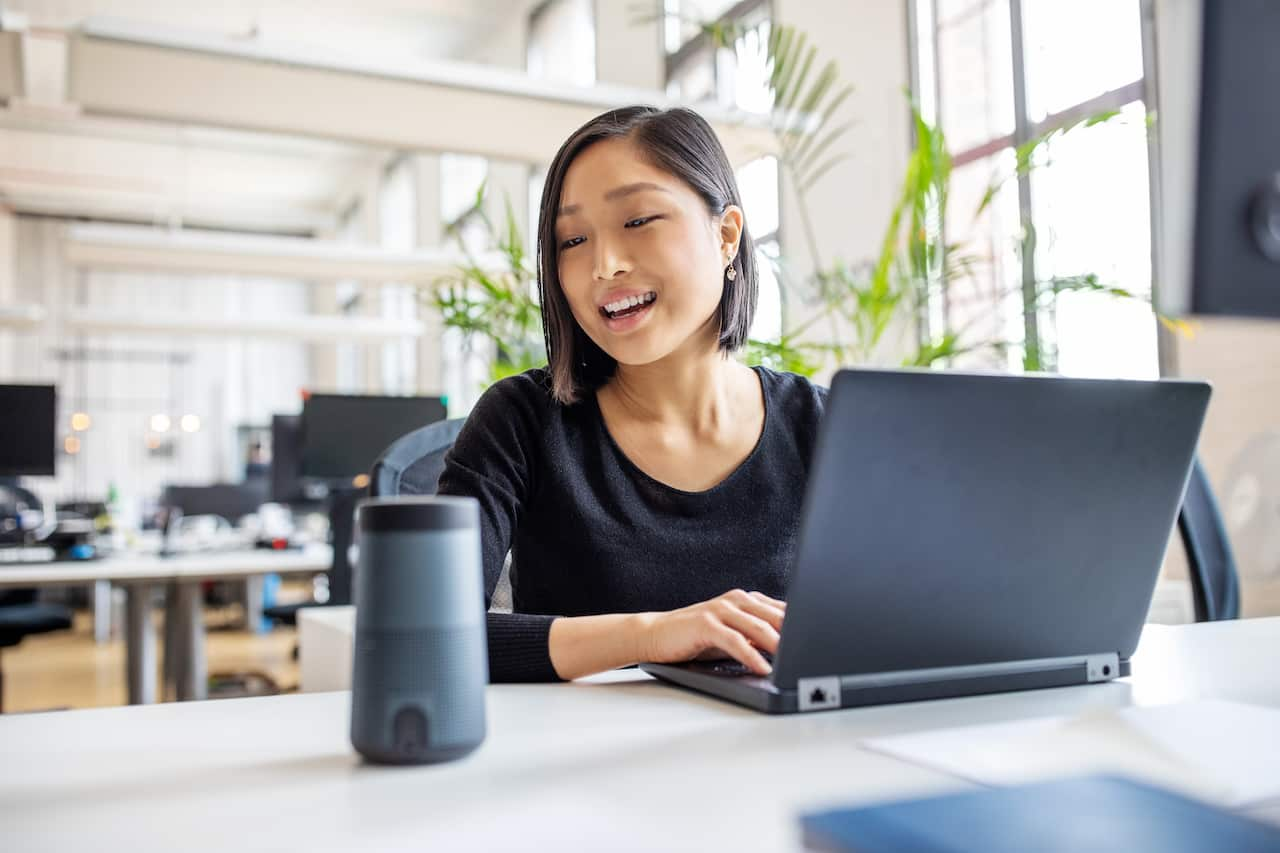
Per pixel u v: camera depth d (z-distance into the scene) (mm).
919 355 2857
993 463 733
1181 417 790
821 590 722
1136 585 842
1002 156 4176
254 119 3297
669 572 1173
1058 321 3443
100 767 620
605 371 1243
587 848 465
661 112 1134
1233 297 419
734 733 686
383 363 11477
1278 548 2803
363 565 622
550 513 1194
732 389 1253
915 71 4621
